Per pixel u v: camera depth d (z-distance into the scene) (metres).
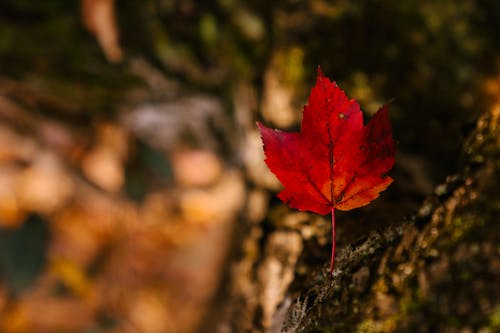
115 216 3.45
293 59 1.63
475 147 0.68
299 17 1.69
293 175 0.72
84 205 3.46
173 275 3.19
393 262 0.67
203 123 2.83
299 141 0.72
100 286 3.20
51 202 3.38
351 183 0.72
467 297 0.56
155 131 3.23
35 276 3.14
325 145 0.72
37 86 2.59
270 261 1.23
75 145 3.43
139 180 3.50
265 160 0.72
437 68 1.55
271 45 1.75
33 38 2.19
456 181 0.68
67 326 3.01
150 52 2.15
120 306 3.14
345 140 0.71
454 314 0.56
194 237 3.31
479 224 0.59
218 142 2.91
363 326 0.64
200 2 2.00
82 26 2.15
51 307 3.06
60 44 2.21
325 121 0.71
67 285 3.15
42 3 2.14
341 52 1.59
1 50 2.25
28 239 3.21
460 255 0.59
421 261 0.63
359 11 1.63
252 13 1.86
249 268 1.34
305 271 1.01
